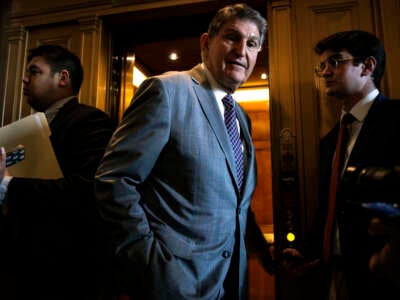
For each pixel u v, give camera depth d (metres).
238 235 1.03
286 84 1.58
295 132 1.54
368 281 0.89
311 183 1.47
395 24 1.48
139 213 0.89
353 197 0.68
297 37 1.62
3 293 1.27
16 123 1.18
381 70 1.17
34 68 1.36
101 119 1.26
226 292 1.01
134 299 0.87
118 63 2.08
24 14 2.05
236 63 1.12
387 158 0.95
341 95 1.16
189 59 2.62
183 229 0.93
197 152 0.97
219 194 0.98
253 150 1.22
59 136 1.20
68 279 1.12
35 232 1.09
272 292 2.73
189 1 1.77
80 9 1.96
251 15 1.14
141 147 0.91
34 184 1.05
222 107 1.17
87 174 1.10
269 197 2.94
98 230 1.17
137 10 1.85
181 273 0.85
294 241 1.41
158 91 0.98
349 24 1.56
